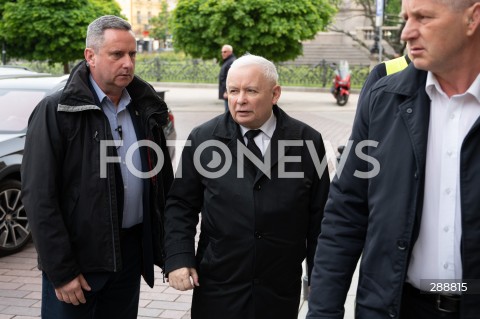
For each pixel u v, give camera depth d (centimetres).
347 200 213
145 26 6950
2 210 554
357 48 3125
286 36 1778
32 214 258
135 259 301
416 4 183
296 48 1827
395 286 194
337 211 215
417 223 192
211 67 2673
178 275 261
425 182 192
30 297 465
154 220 296
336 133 1265
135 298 307
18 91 636
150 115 292
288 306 265
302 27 1773
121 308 303
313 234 271
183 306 454
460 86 189
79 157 267
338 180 216
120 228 284
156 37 5709
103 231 269
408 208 191
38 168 259
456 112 190
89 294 276
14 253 568
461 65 186
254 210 254
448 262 189
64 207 270
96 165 268
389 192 195
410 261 197
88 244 270
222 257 258
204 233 271
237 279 257
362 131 210
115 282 295
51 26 1524
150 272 299
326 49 3156
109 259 271
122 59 273
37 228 257
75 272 263
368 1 2491
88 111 269
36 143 262
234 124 264
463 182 183
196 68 2681
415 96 195
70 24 1504
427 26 182
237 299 257
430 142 192
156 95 297
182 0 1798
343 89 1838
